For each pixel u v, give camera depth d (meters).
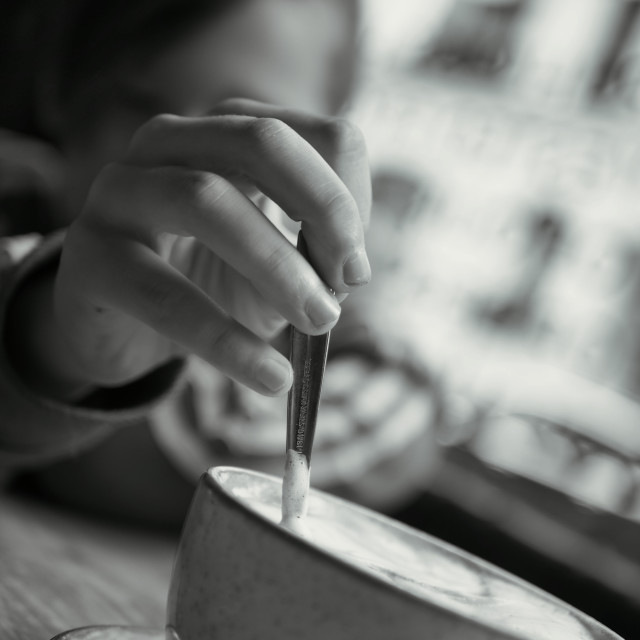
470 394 1.23
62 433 0.69
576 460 1.09
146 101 0.97
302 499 0.47
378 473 1.08
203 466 0.98
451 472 1.17
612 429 1.07
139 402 0.68
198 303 0.51
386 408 1.09
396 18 1.41
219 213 0.49
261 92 0.98
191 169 0.52
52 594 0.59
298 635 0.42
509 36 1.29
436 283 1.31
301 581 0.42
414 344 1.18
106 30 0.98
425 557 0.50
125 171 0.53
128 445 0.96
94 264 0.53
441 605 0.41
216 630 0.44
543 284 1.18
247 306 0.61
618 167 1.13
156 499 0.98
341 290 0.49
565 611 0.48
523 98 1.26
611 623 0.96
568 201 1.18
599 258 1.14
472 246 1.28
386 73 1.42
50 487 0.96
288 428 0.48
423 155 1.36
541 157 1.22
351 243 0.48
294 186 0.49
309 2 1.03
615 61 1.16
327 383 1.09
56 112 1.14
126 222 0.53
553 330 1.16
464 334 1.26
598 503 1.05
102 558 0.72
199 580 0.44
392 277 1.33
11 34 1.50
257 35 0.97
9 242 0.80
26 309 0.68
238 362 0.50
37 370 0.68
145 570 0.73
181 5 0.95
